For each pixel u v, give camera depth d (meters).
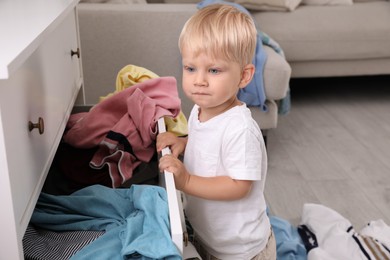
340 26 2.43
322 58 2.45
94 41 1.84
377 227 1.41
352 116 2.46
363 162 1.96
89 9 1.82
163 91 1.24
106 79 1.89
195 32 0.83
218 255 0.95
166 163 0.84
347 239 1.34
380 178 1.84
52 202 0.91
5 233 0.63
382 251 1.30
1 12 0.82
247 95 1.85
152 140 1.14
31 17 0.77
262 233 0.94
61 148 1.17
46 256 0.78
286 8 2.51
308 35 2.40
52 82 0.93
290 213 1.60
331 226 1.39
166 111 1.17
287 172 1.87
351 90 2.85
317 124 2.35
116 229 0.80
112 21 1.82
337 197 1.70
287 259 1.30
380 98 2.71
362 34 2.43
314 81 2.99
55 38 0.98
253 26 0.87
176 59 1.89
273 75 1.85
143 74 1.35
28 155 0.71
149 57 1.88
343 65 2.51
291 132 2.26
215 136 0.87
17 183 0.65
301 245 1.34
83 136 1.15
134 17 1.82
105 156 1.12
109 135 1.11
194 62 0.84
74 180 1.10
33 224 0.86
